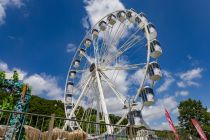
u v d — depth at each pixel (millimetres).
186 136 11836
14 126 8852
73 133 8883
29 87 11656
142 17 20969
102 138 8711
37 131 7520
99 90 20344
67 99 25062
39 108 40188
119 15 23016
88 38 26344
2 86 13320
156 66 18312
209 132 31359
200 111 34469
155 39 19109
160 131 9359
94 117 22312
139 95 18234
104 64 21547
